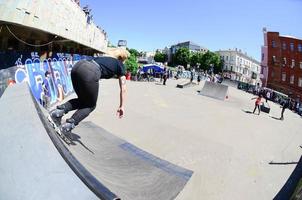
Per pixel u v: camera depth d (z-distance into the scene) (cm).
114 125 962
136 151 505
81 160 292
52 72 1120
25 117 213
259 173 726
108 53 357
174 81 4162
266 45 5988
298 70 5734
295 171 329
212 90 2842
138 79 3491
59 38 1181
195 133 1047
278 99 4262
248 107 2497
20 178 157
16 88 295
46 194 151
